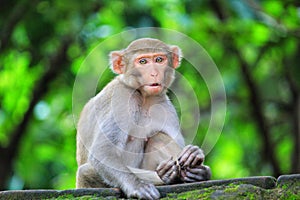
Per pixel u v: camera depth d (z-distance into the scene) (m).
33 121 22.95
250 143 25.06
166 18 21.36
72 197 8.73
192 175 9.77
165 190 8.83
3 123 21.72
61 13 21.17
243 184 8.30
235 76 23.70
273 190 8.26
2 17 20.33
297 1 20.52
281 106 24.53
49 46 21.56
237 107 24.06
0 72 21.62
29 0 20.36
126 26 20.84
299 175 8.29
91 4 21.28
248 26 21.12
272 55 22.64
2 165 20.88
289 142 24.88
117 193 8.83
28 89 21.98
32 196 8.73
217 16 21.88
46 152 23.36
